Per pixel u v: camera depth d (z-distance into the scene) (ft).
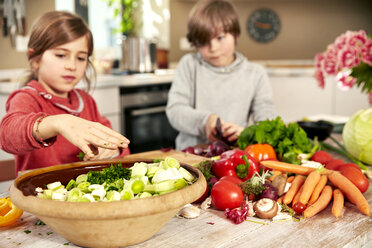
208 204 2.66
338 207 2.58
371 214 2.61
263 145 3.51
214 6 5.25
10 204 2.41
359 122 3.94
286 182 2.86
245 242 2.15
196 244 2.11
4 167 4.15
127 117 9.86
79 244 2.04
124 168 2.36
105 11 12.95
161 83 10.80
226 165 2.91
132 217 1.78
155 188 2.07
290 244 2.14
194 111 5.18
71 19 3.83
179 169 2.25
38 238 2.19
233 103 5.95
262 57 17.04
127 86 9.85
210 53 5.52
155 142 10.77
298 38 16.84
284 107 11.76
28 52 3.93
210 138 4.66
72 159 4.15
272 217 2.46
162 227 2.14
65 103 4.21
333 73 4.31
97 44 12.94
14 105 3.74
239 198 2.54
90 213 1.74
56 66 3.79
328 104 11.55
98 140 2.32
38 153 3.99
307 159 3.61
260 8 16.61
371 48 4.05
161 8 14.08
